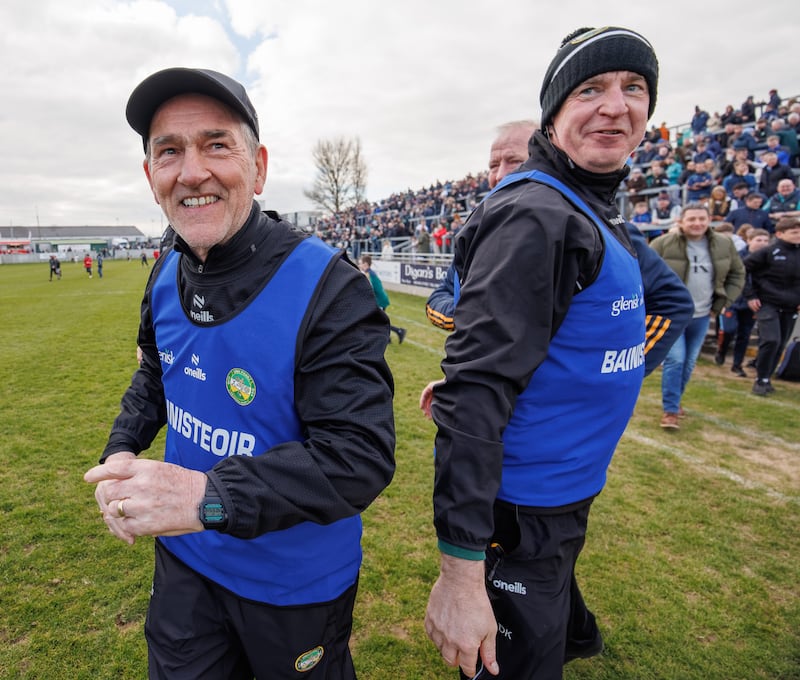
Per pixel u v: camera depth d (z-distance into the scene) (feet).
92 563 8.41
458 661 3.34
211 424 3.67
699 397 16.70
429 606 3.44
